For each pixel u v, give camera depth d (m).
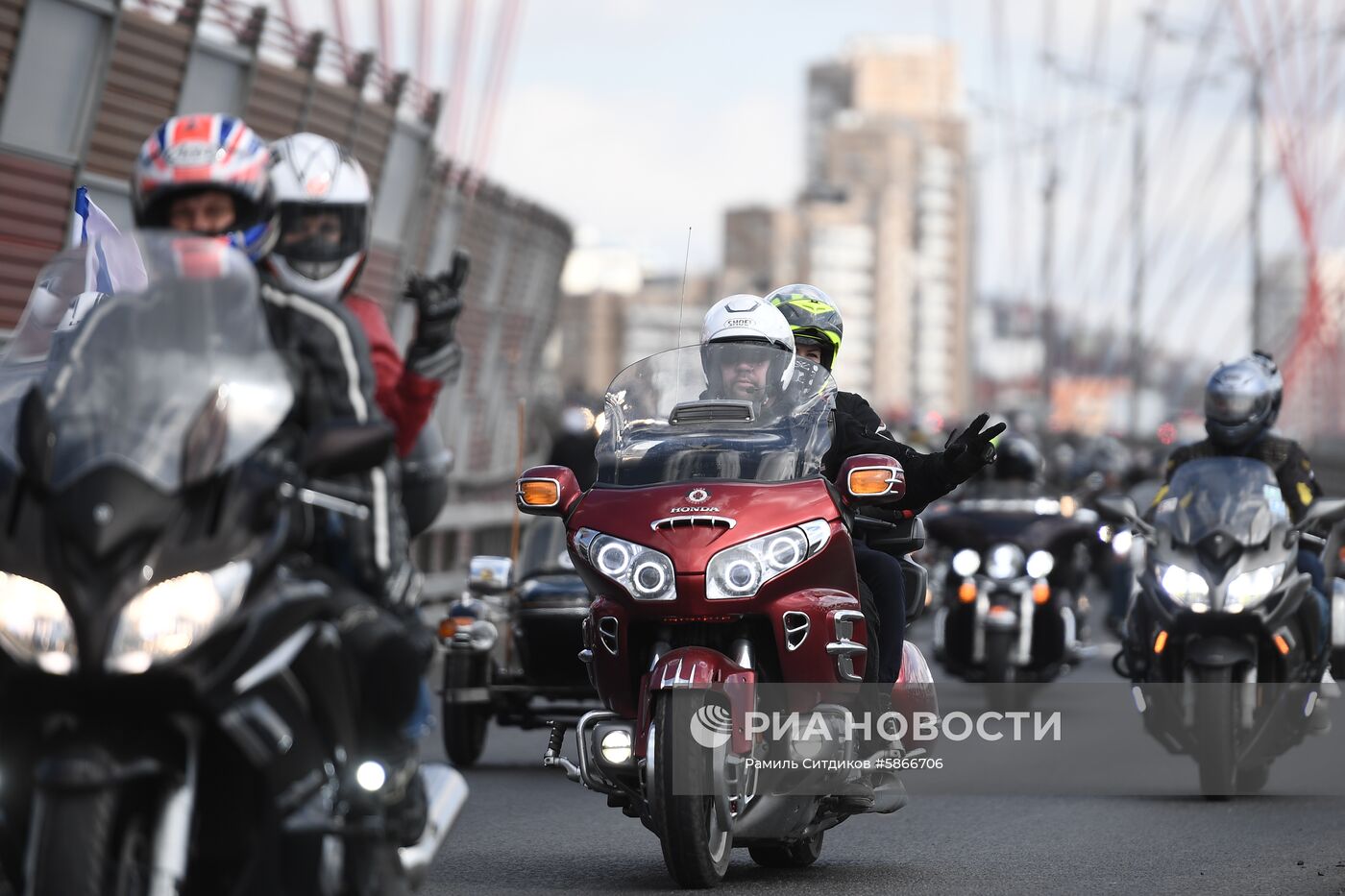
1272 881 28.70
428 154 90.38
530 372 137.50
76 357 17.28
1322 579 40.03
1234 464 39.38
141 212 18.95
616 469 27.30
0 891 17.31
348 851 18.14
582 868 29.61
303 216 20.69
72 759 15.93
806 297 29.84
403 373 20.23
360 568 18.64
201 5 66.62
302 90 76.19
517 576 45.41
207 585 16.30
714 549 25.75
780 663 26.05
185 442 16.67
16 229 58.91
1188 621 37.88
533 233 129.62
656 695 25.95
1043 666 56.66
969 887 28.03
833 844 32.31
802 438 27.14
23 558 16.19
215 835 17.67
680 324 28.19
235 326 17.55
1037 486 58.66
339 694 18.08
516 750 47.22
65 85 60.38
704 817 25.98
